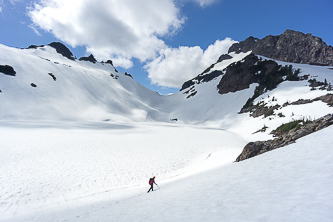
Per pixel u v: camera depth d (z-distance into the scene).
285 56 157.38
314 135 15.05
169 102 183.62
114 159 29.77
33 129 50.50
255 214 4.71
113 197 17.05
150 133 57.66
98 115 99.81
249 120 75.56
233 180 9.78
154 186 19.05
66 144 36.28
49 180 21.38
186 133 59.78
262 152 18.64
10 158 26.52
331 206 4.16
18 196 17.89
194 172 23.06
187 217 5.66
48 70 119.06
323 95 57.16
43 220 11.99
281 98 73.31
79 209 13.84
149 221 6.20
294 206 4.61
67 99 102.94
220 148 39.31
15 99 81.19
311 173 6.98
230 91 127.94
